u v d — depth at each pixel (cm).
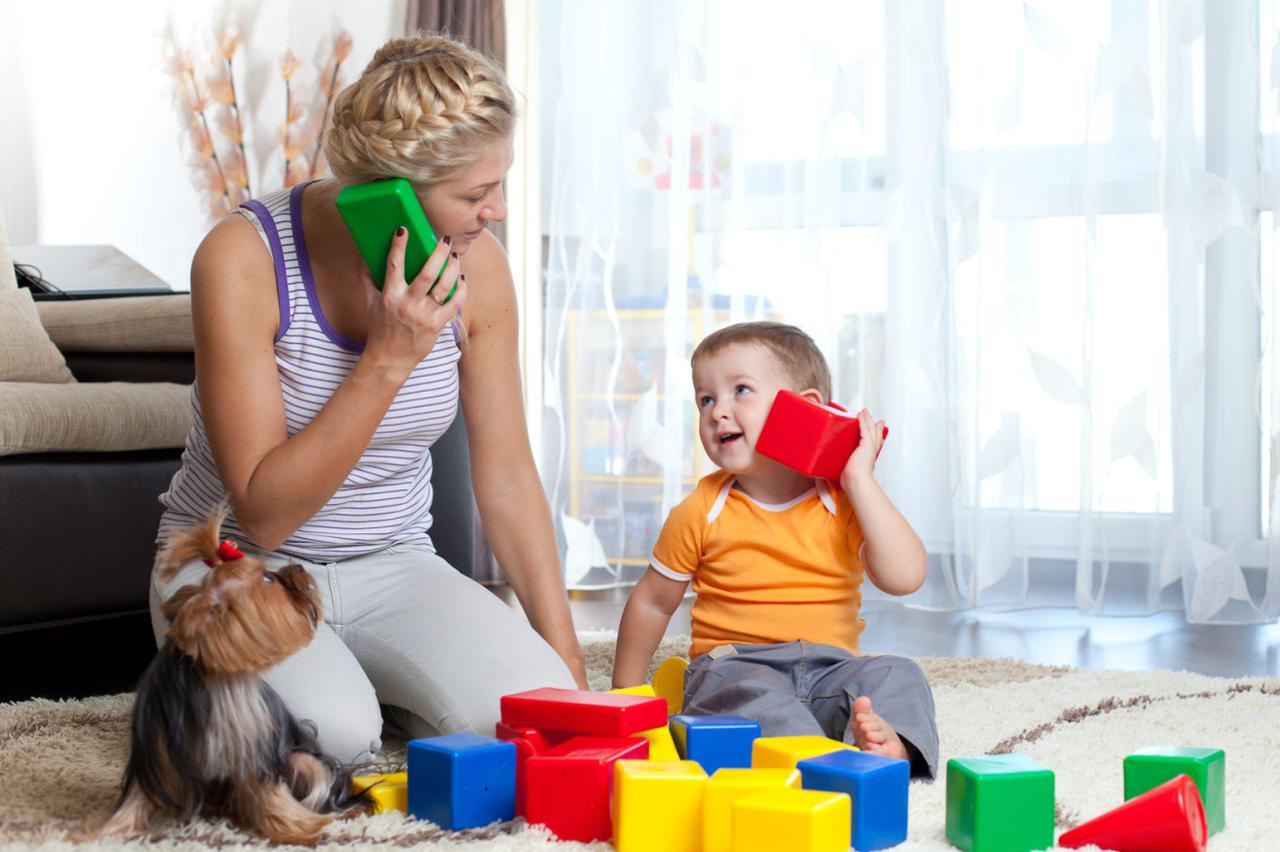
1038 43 304
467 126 128
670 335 335
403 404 154
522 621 154
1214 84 294
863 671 147
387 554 163
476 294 165
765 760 124
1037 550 311
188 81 414
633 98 339
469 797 117
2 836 111
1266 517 287
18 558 206
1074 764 145
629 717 125
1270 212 291
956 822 115
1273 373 288
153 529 230
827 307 320
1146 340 298
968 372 309
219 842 110
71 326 259
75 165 429
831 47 320
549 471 345
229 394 141
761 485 164
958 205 308
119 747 152
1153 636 268
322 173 399
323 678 136
